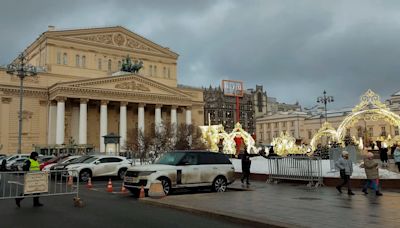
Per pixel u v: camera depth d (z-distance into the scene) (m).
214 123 119.81
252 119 131.38
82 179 26.17
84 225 10.10
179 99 80.06
